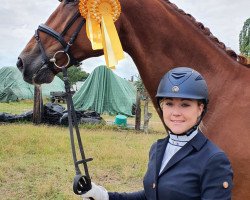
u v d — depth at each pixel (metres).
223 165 1.79
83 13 2.65
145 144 10.11
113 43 2.61
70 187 5.98
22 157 7.84
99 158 7.95
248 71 2.69
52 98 25.11
